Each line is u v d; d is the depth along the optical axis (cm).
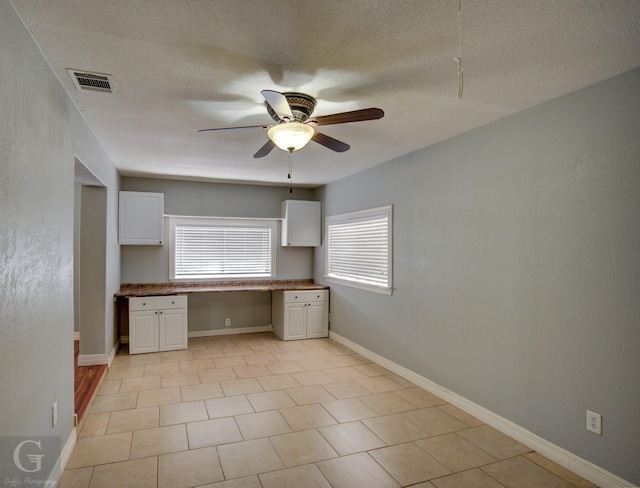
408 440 288
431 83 239
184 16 171
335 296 585
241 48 198
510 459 263
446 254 361
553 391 262
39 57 198
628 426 221
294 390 385
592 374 239
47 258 212
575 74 227
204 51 201
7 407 160
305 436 293
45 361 209
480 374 322
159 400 357
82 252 419
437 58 208
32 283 188
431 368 380
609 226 231
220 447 276
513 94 256
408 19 174
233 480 237
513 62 212
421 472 247
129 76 229
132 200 527
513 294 292
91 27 179
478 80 235
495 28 180
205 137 353
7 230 159
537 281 274
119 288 549
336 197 586
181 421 315
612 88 230
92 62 212
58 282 234
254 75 228
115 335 506
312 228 632
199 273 610
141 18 172
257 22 176
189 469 248
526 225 282
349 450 273
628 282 222
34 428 192
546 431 267
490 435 296
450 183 356
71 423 267
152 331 514
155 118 301
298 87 243
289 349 537
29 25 177
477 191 326
